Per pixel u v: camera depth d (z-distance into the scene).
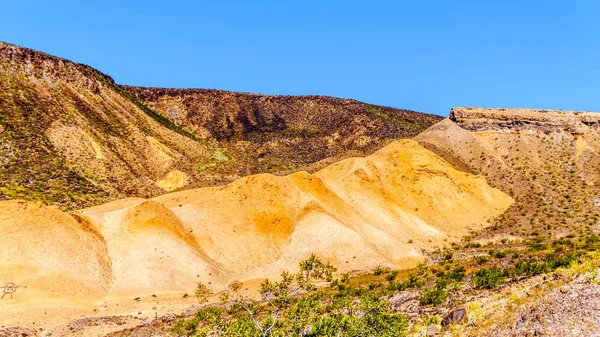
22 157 113.06
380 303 26.00
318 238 72.12
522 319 22.19
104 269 61.50
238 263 70.12
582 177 108.75
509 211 98.38
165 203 83.31
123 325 47.34
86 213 77.06
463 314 25.11
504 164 116.00
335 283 59.28
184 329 41.41
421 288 41.56
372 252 70.75
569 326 20.05
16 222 60.66
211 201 79.44
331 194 85.31
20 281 54.59
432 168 101.88
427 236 85.88
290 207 80.06
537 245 70.69
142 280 60.44
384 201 91.38
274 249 73.00
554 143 121.12
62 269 58.00
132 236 67.25
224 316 45.34
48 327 46.03
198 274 63.66
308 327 26.31
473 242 84.38
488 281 35.50
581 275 26.86
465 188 101.75
